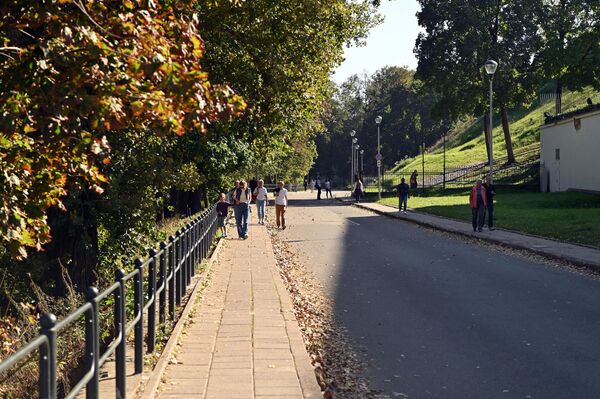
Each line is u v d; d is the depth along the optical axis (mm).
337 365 8938
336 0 20891
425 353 9539
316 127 27984
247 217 27781
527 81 67438
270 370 8219
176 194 39000
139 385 7672
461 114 71125
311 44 20844
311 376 7949
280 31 20266
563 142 54344
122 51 7410
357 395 7652
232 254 21766
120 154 17172
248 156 33000
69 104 7332
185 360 8695
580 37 58562
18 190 8180
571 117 52000
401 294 14383
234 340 9781
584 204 41500
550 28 62938
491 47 66938
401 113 132500
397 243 25438
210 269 17922
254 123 22031
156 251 9789
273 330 10469
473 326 11180
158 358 8875
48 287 14891
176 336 9711
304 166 92438
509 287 15000
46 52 7195
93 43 7160
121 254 18359
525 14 66812
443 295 14156
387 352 9617
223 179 45750
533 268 17969
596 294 13938
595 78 61219
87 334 5680
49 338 4312
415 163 99125
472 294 14203
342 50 22609
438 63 68188
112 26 7863
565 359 9117
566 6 64250
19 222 7875
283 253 22750
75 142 7898
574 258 18312
